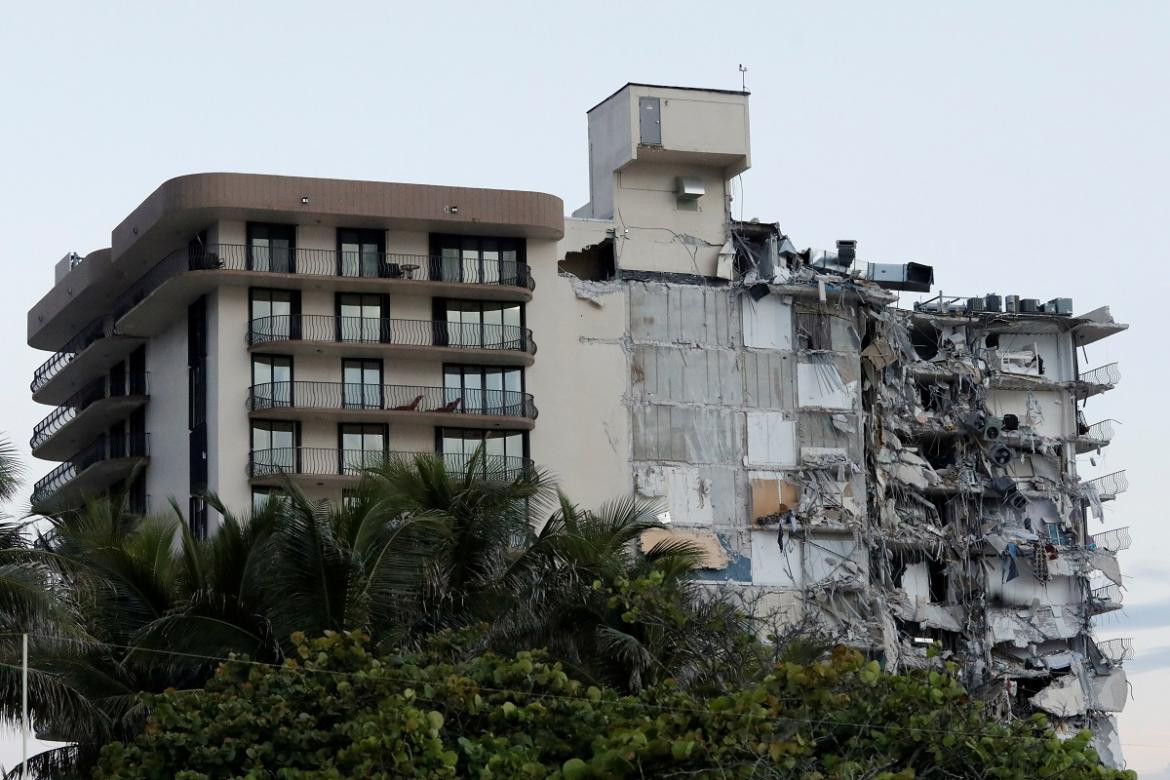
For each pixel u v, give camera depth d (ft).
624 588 265.13
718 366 524.52
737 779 194.39
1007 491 563.89
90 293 520.01
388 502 278.26
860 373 539.70
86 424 528.63
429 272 490.49
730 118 532.32
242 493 471.62
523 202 496.23
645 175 531.09
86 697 262.88
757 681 259.19
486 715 219.82
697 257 529.45
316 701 226.17
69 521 291.17
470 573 280.92
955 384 574.97
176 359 496.23
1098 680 567.18
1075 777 207.41
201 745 220.23
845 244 556.92
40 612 250.37
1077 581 569.64
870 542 530.68
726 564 514.27
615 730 199.82
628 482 509.35
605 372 512.22
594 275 530.27
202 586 273.95
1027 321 586.04
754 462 522.88
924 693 212.43
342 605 270.26
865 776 193.67
